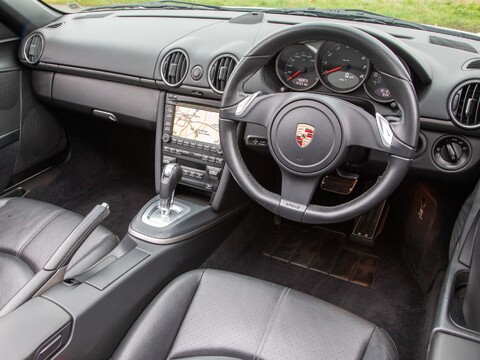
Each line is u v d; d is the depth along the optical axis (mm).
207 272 1230
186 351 1052
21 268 1310
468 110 1280
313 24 1080
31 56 1975
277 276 1901
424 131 1362
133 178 2430
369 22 1712
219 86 1562
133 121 1839
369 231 2104
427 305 1663
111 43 1787
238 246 2035
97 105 1900
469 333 1025
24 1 1994
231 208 1806
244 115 1217
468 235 1241
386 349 1052
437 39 1534
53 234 1394
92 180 2363
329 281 1885
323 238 2102
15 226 1438
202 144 1637
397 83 1041
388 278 1891
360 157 1377
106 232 1448
